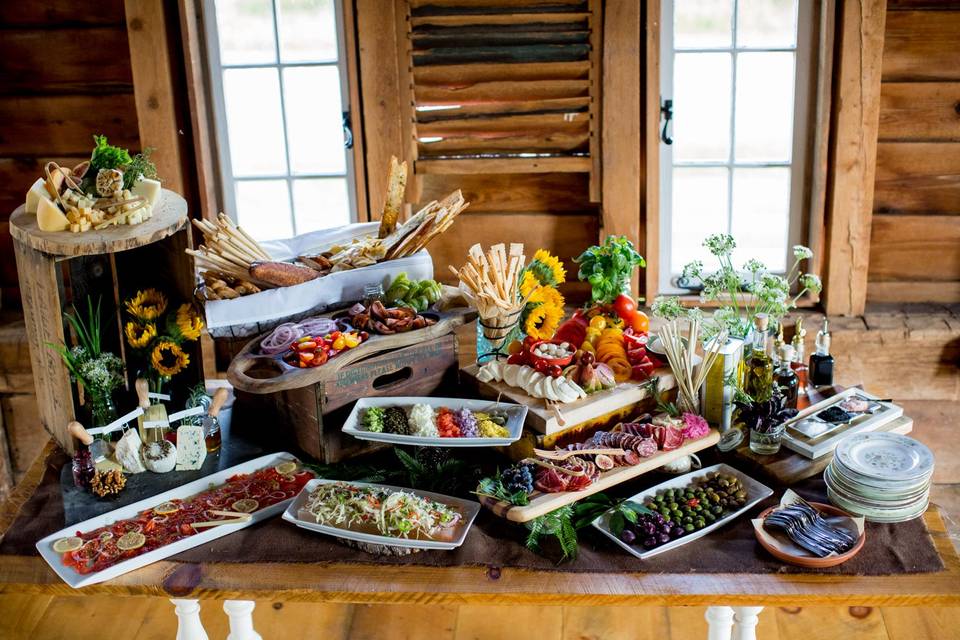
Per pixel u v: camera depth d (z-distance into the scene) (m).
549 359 2.64
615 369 2.73
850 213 3.47
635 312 2.88
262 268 2.76
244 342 2.81
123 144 3.64
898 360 3.54
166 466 2.63
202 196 3.61
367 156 3.55
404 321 2.70
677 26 3.51
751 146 3.62
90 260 2.80
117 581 2.27
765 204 3.67
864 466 2.41
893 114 3.47
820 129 3.45
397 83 3.45
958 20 3.35
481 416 2.59
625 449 2.52
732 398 2.65
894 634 3.23
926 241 3.60
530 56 3.40
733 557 2.30
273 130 3.69
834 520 2.40
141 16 3.36
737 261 3.74
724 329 2.68
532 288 2.83
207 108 3.61
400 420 2.58
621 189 3.51
